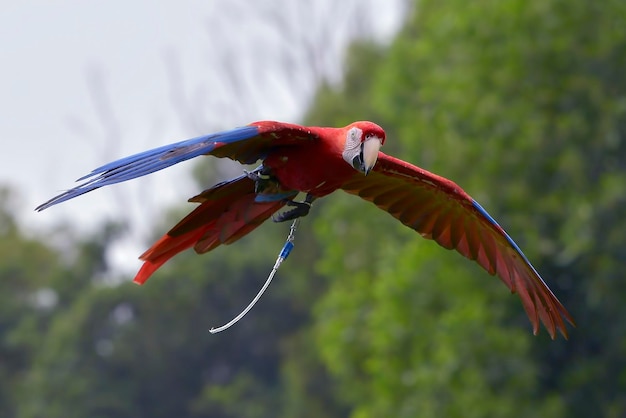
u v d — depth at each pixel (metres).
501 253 10.46
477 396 18.75
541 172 19.62
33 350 36.78
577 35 19.75
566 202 19.36
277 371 36.91
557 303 10.10
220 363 36.72
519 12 19.75
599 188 19.25
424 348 20.00
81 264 38.28
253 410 35.56
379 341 20.31
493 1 19.95
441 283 19.81
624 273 18.89
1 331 37.09
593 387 19.53
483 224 10.40
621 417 19.42
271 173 9.34
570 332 19.67
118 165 8.32
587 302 19.42
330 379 32.12
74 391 34.69
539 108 19.83
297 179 9.29
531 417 18.80
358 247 23.41
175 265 36.91
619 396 19.52
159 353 35.75
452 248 10.62
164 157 8.48
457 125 20.02
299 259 32.53
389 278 20.30
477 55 20.12
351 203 23.67
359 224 23.55
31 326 36.75
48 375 34.97
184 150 8.55
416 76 22.94
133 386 35.47
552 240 19.52
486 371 18.94
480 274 19.56
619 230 18.70
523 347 18.95
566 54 19.69
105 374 35.25
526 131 19.41
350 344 22.12
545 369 19.77
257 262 36.53
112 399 34.94
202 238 9.53
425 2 25.12
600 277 18.95
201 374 36.25
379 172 10.15
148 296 35.72
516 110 19.56
